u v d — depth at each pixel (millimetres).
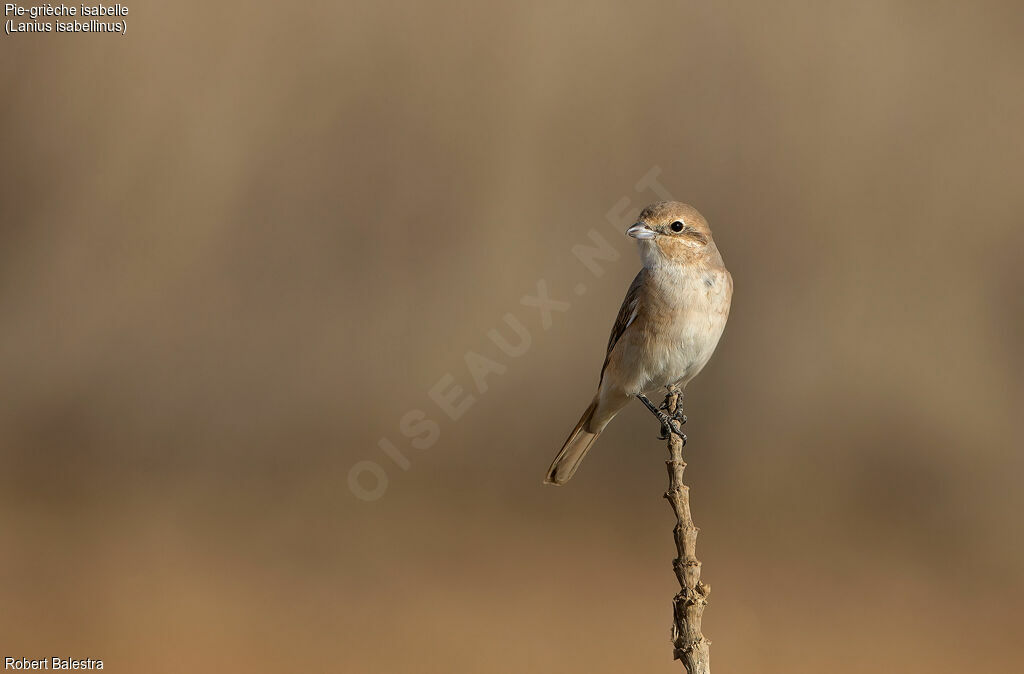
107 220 19250
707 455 17844
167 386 18672
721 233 18516
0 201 19203
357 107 19688
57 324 18953
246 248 19188
